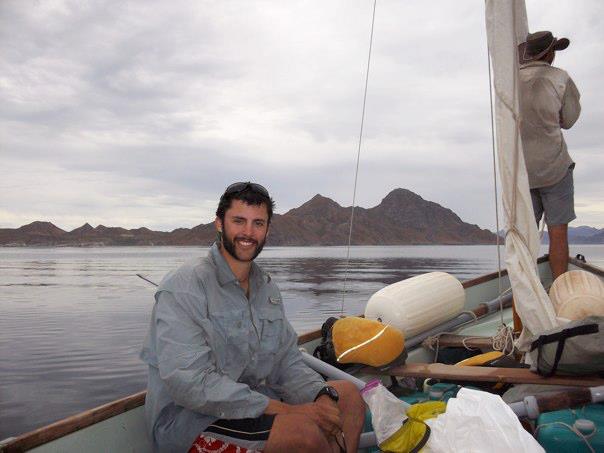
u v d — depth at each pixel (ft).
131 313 216.95
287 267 624.59
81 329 167.43
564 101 14.96
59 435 7.13
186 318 7.33
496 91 11.64
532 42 14.74
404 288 14.29
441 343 14.37
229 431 7.20
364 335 11.35
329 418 7.57
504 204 11.60
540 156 14.98
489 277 21.72
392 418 8.66
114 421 7.98
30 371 103.40
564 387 9.63
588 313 11.75
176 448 7.41
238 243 7.80
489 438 7.39
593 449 7.68
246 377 8.16
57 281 461.78
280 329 8.55
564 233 15.78
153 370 7.63
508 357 11.85
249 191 7.83
